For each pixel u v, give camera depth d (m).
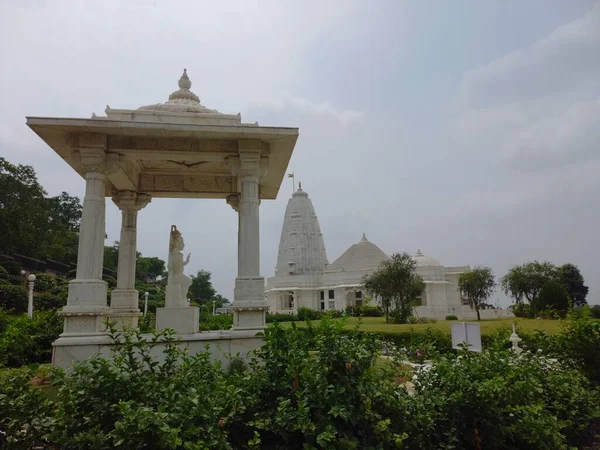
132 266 16.61
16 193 52.50
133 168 16.30
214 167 16.95
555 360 10.05
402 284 47.00
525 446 6.36
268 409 5.51
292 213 84.75
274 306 81.62
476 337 12.13
